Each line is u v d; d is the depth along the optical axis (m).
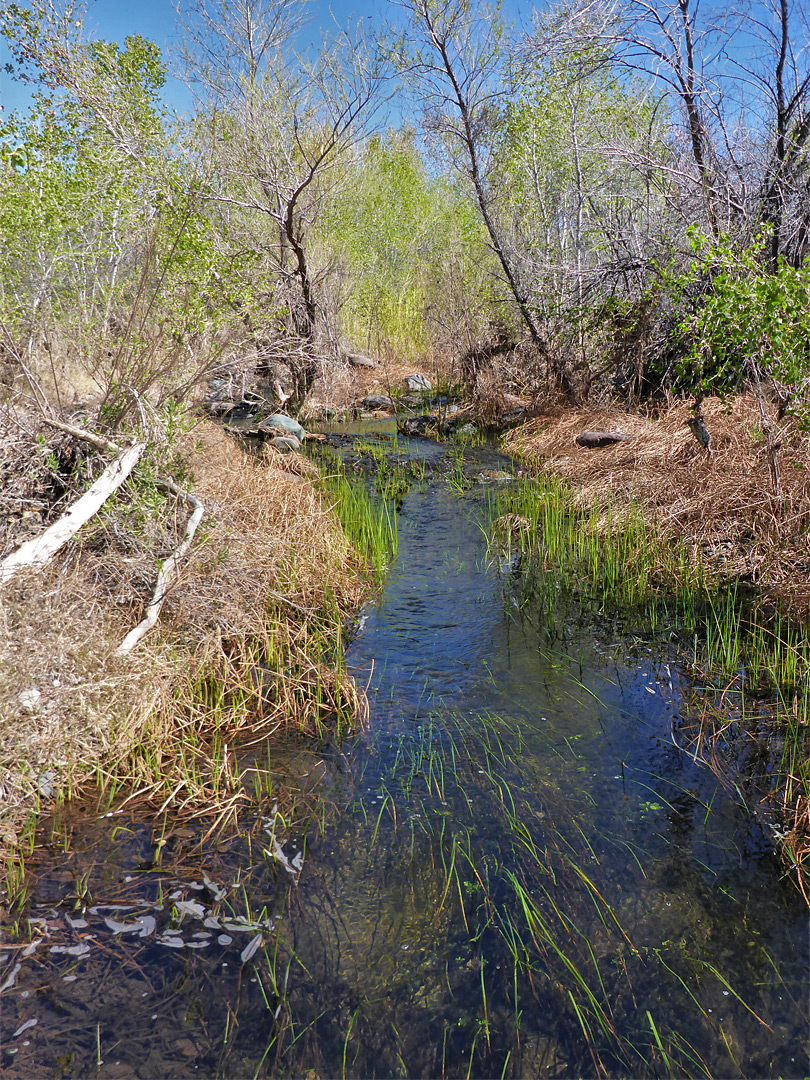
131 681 4.04
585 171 11.80
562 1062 2.43
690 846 3.33
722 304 6.21
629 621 5.49
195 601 5.00
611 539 6.94
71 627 4.05
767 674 4.66
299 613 5.66
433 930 2.91
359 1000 2.63
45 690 3.65
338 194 14.34
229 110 10.94
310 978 2.70
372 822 3.50
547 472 9.24
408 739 4.16
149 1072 2.36
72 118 7.78
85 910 2.95
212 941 2.84
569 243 12.47
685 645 5.08
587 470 8.77
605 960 2.79
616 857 3.28
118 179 7.75
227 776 3.74
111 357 6.45
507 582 6.31
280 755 4.02
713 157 8.87
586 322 11.02
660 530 6.75
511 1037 2.51
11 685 3.46
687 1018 2.57
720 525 6.60
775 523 6.11
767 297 5.84
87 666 3.86
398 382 16.33
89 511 4.91
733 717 4.27
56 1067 2.37
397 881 3.15
